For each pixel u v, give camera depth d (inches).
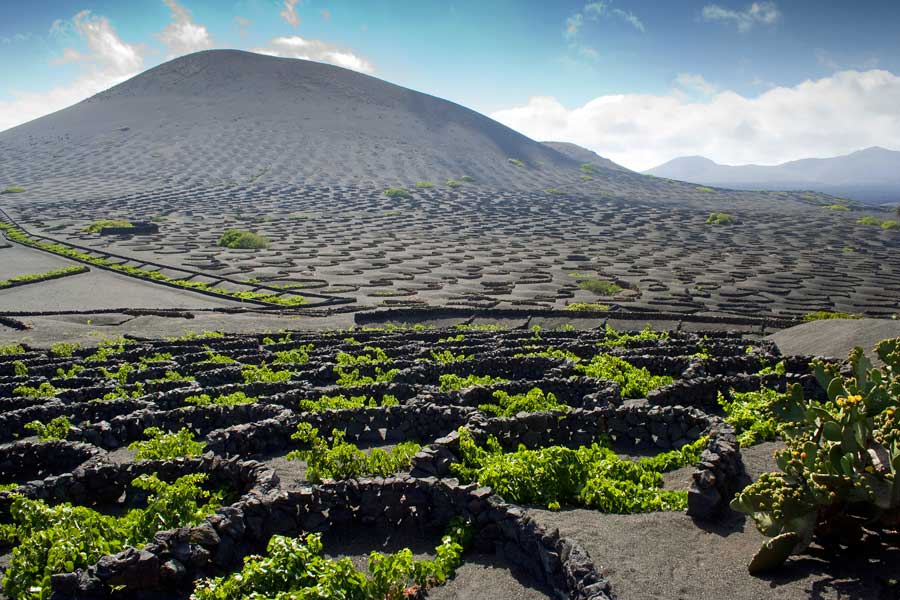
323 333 1555.1
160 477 631.2
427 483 548.4
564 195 6422.2
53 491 613.6
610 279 2596.0
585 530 499.8
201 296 2265.0
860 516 444.1
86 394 987.3
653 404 854.5
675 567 444.8
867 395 485.7
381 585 433.7
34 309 1982.0
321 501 550.9
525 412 757.9
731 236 4153.5
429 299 2203.5
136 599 450.9
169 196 5103.3
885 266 3105.3
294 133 7578.7
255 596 411.8
